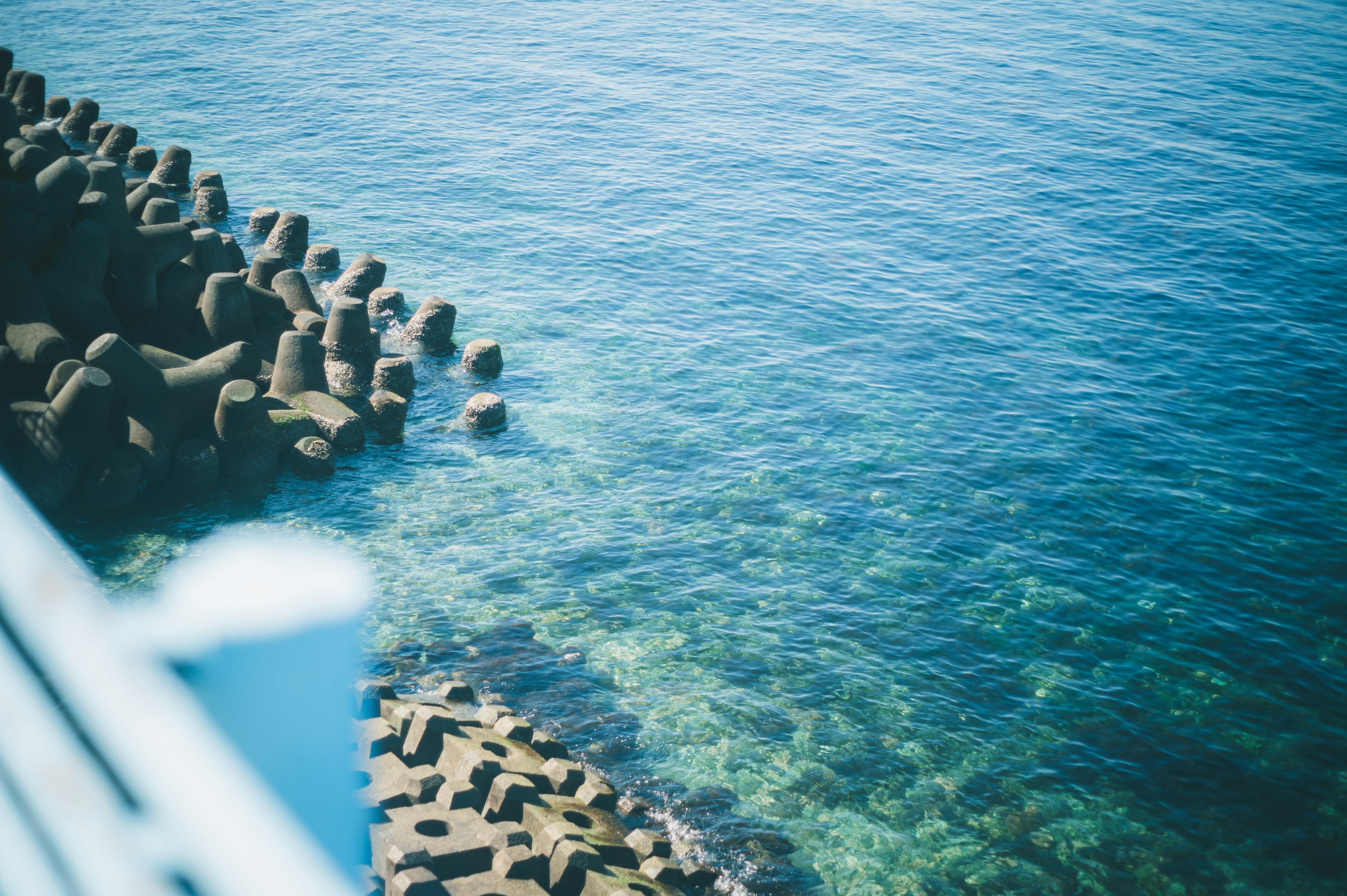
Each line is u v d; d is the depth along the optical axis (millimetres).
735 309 33531
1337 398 29469
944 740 17203
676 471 24750
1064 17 70688
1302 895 14805
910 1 73312
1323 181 45750
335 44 58375
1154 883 14828
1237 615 20766
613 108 51656
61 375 20719
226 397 22172
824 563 21625
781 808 15562
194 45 56375
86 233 22562
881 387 29125
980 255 38188
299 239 35281
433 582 20234
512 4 68250
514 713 16875
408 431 25828
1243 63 61969
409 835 11664
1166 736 17625
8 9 59469
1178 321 33688
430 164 43938
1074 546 22609
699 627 19484
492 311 32562
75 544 20031
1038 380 29828
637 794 15500
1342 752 17531
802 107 52969
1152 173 46188
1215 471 25766
